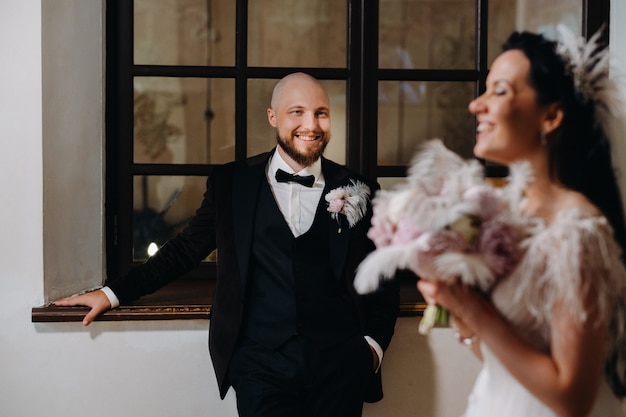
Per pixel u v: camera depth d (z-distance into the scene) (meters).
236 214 2.61
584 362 1.38
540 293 1.43
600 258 1.39
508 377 1.53
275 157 2.72
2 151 2.83
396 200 1.50
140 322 2.89
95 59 3.08
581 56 1.57
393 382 2.97
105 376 2.90
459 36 3.28
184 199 3.28
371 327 2.60
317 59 3.26
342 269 2.55
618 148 1.64
